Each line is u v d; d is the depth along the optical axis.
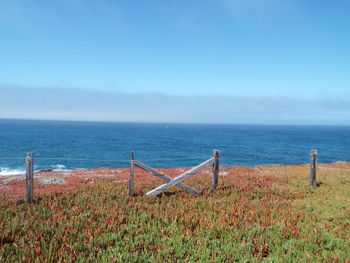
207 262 5.67
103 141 101.38
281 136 170.12
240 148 86.00
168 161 57.38
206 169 26.05
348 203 10.80
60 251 5.86
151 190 12.60
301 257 6.07
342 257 5.79
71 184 15.52
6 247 5.90
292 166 30.03
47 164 47.84
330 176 19.03
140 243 6.52
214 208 9.70
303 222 8.44
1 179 18.67
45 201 10.23
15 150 64.38
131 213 8.91
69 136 123.06
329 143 112.88
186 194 12.05
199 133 199.50
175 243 6.58
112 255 5.77
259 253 6.14
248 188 13.68
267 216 8.94
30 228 7.27
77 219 7.98
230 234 7.23
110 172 23.11
